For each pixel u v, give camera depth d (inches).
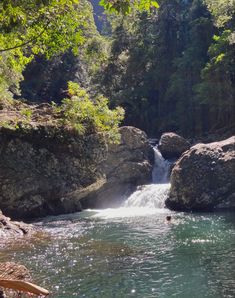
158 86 1872.5
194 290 371.2
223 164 885.8
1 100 909.2
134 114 1760.6
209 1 1622.8
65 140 820.0
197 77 1672.0
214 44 1534.2
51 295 359.9
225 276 408.8
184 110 1664.6
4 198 758.5
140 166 1026.1
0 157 754.2
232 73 1471.5
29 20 327.6
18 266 398.3
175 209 885.8
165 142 1176.8
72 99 877.8
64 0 328.8
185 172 888.9
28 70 1803.6
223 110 1536.7
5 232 601.0
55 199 834.8
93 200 957.8
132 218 773.9
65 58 1887.3
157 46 1884.8
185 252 501.0
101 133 877.8
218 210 854.5
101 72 1860.2
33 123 800.9
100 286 382.9
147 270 431.2
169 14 1908.2
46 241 564.1
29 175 780.0
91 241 566.6
